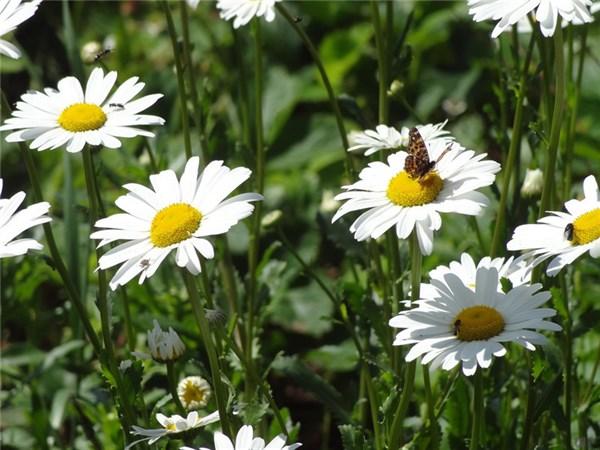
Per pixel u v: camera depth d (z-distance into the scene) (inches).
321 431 36.9
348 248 30.5
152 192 23.6
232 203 23.2
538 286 22.9
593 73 42.7
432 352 22.5
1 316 34.5
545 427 27.9
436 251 36.1
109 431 31.1
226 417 24.1
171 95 47.6
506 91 30.7
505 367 28.8
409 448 25.5
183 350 25.3
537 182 28.4
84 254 35.4
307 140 48.1
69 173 32.2
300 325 39.4
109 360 25.6
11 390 33.9
